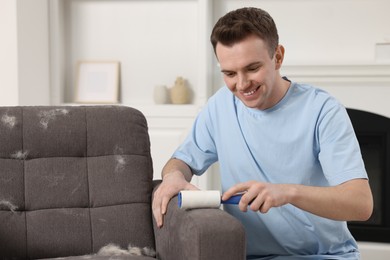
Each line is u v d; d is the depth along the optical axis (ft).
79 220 6.79
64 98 12.82
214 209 5.56
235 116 6.33
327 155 5.74
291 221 6.00
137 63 12.59
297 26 11.76
